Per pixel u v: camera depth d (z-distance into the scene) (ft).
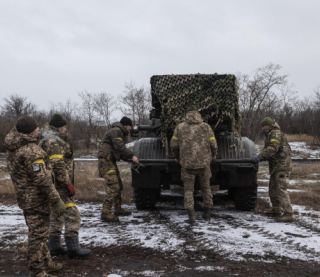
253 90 74.95
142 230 12.03
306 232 11.58
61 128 9.61
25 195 7.36
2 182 25.40
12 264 8.77
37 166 7.18
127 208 16.83
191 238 10.89
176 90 14.82
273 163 14.15
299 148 62.64
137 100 92.89
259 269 8.20
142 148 15.66
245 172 14.61
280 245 10.09
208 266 8.42
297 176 30.42
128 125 14.64
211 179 14.99
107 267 8.45
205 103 14.69
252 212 15.53
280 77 75.20
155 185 15.14
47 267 7.92
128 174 32.17
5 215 15.28
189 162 13.08
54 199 7.44
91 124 89.97
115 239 10.83
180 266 8.45
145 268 8.34
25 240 10.97
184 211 16.05
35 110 125.08
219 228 12.23
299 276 7.77
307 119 92.12
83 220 13.85
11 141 7.27
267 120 14.60
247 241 10.52
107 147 14.15
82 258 9.13
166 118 14.79
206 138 13.26
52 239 9.37
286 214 13.50
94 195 20.20
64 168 8.95
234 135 14.92
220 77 14.73
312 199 18.69
